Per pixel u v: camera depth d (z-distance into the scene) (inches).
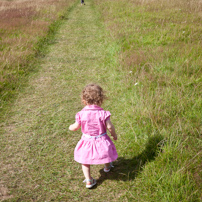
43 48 326.0
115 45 305.0
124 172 111.8
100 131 101.8
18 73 233.0
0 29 398.6
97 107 103.3
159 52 254.4
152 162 111.9
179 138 124.5
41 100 186.9
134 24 392.5
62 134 144.3
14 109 173.2
